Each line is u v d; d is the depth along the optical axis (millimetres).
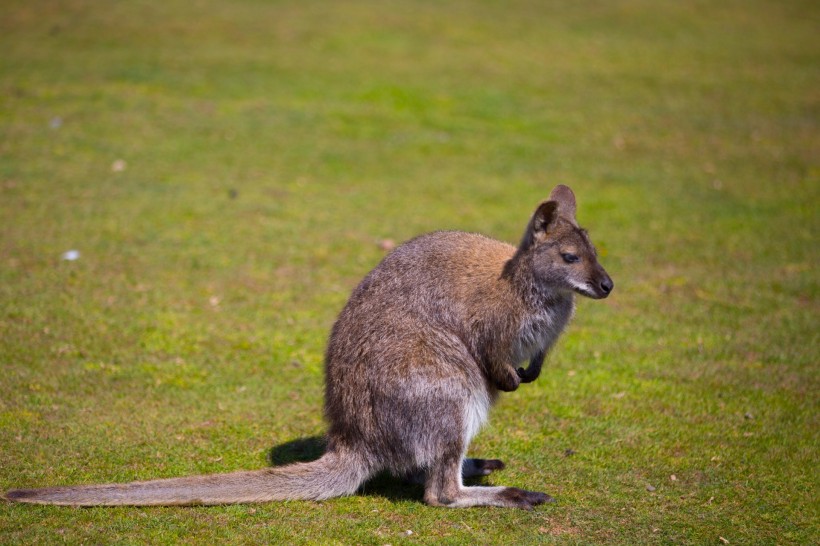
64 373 17250
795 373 18844
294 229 26891
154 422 15602
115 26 47125
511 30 52312
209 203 28266
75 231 25000
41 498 11867
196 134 34250
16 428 14930
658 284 24281
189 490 12367
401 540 12031
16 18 47250
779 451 15398
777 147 36906
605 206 30375
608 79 44875
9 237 24156
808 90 44531
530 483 14156
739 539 12516
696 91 43750
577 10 57531
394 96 40344
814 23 57656
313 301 22141
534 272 13297
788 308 22719
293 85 40594
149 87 38781
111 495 12094
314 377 18078
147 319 20188
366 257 25250
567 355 19781
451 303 13273
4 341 18344
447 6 56219
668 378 18594
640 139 37344
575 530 12539
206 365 18266
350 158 33625
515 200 30578
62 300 20672
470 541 12078
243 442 15109
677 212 30047
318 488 12938
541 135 37281
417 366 12711
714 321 21859
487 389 13562
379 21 51812
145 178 29844
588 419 16641
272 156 33094
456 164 33844
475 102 40469
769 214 30016
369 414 12922
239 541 11766
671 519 13016
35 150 31266
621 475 14477
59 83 38188
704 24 56281
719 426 16375
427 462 12898
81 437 14789
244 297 22016
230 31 47906
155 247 24562
